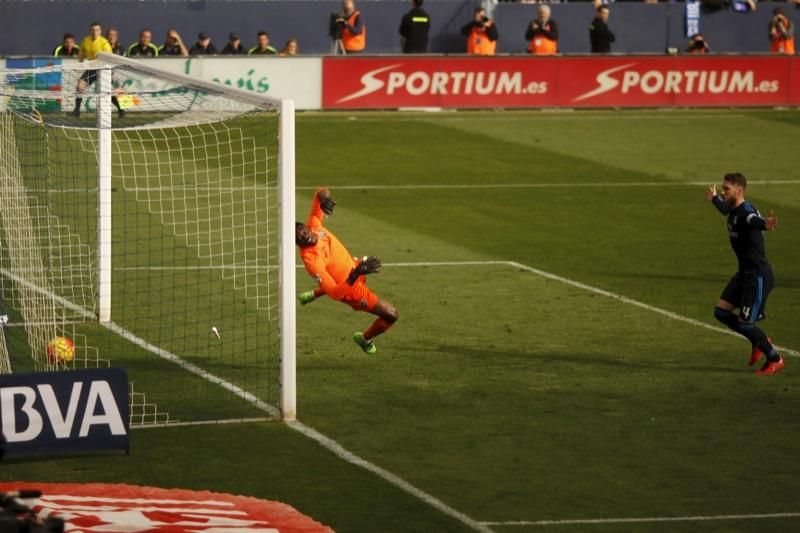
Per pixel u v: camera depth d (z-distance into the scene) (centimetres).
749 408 2845
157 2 8050
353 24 7956
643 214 5341
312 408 2811
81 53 6962
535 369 3145
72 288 3806
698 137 7088
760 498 2286
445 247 4666
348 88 7519
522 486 2336
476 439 2611
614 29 8725
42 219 4334
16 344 3262
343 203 5434
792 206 5538
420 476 2384
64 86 4041
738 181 3069
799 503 2264
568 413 2797
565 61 7756
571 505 2242
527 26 8569
